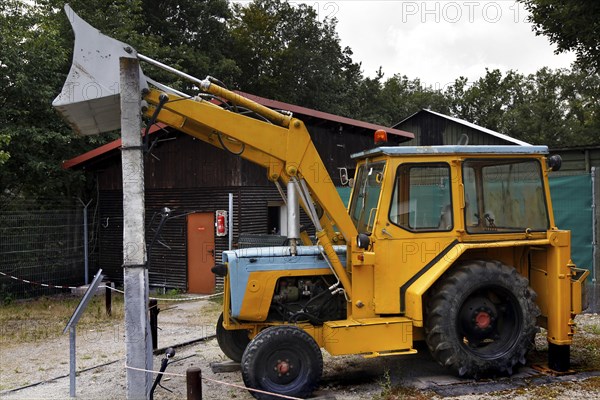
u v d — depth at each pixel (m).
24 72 11.02
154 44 15.62
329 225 5.80
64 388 5.44
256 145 4.96
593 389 4.95
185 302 10.45
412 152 5.19
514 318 5.32
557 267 5.40
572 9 12.00
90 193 13.15
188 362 6.20
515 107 38.97
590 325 7.34
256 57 25.33
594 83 37.22
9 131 10.60
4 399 5.14
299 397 4.80
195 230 11.63
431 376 5.44
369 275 5.16
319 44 27.66
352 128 12.72
